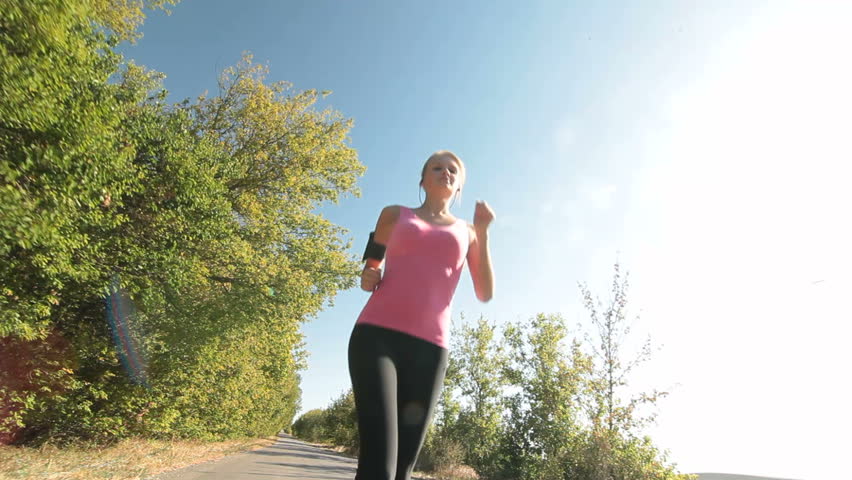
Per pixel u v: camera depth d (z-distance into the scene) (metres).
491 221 2.04
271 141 17.73
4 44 6.25
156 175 10.13
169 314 12.00
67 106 7.19
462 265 1.91
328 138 18.36
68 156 6.96
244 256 13.99
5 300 7.33
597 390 14.41
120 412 11.64
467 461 22.31
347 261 18.53
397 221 1.83
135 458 10.48
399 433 1.63
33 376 8.92
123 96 9.19
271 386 34.56
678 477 13.05
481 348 23.75
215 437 21.62
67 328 10.05
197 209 10.90
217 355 14.34
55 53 6.73
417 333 1.68
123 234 10.03
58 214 7.01
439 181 1.96
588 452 14.30
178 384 13.48
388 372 1.59
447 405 23.84
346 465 20.86
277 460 18.28
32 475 7.21
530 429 17.34
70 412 9.96
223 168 12.16
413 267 1.76
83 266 8.30
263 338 18.80
